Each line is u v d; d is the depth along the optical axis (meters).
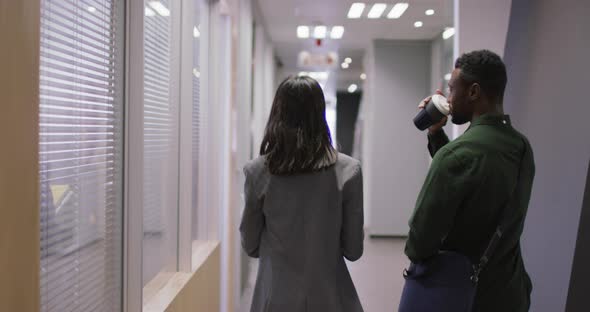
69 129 1.42
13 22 0.92
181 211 2.76
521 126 2.92
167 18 2.57
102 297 1.68
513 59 3.06
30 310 0.99
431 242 1.64
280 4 6.91
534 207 2.73
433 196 1.63
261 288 1.75
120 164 1.82
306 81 1.72
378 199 9.23
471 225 1.68
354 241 1.75
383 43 9.17
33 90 0.99
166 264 2.61
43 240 1.28
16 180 0.94
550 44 2.64
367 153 10.54
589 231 2.20
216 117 3.71
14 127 0.93
